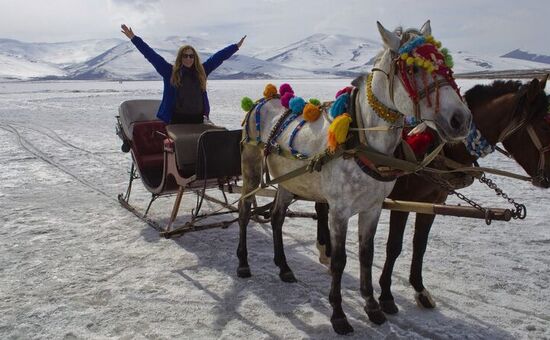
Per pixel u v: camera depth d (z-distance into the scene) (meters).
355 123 3.98
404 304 4.77
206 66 7.17
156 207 8.10
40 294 4.94
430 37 3.45
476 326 4.33
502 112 4.22
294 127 4.64
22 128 19.09
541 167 4.09
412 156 4.03
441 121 3.20
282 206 5.35
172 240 6.52
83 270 5.53
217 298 4.89
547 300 4.79
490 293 4.95
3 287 5.09
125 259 5.87
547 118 4.00
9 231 6.86
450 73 3.28
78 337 4.16
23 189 9.36
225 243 6.44
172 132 6.18
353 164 3.97
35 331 4.25
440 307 4.70
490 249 6.10
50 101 36.94
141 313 4.57
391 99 3.59
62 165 11.70
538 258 5.80
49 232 6.83
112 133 17.45
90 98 40.16
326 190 4.21
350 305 4.76
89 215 7.65
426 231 4.57
